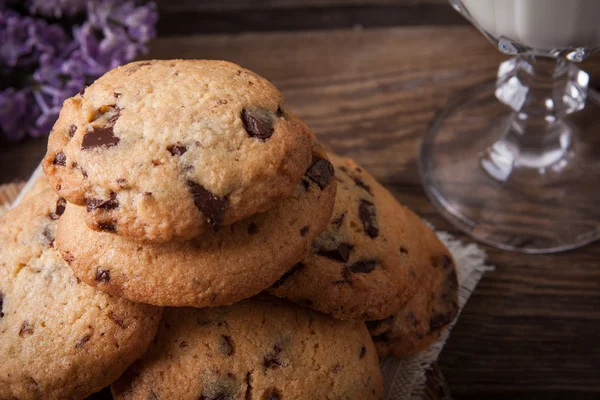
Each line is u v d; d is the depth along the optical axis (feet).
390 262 0.97
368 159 1.26
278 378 0.93
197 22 1.40
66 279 0.93
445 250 1.07
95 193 0.86
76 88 1.28
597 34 1.00
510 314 1.12
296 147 0.89
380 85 1.33
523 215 1.19
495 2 0.99
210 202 0.85
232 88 0.90
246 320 0.94
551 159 1.23
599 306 1.12
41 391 0.90
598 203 1.19
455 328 1.11
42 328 0.91
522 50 1.08
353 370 0.95
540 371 1.08
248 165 0.86
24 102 1.26
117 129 0.88
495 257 1.16
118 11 1.30
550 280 1.14
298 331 0.95
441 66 1.34
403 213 1.03
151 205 0.85
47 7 1.30
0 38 1.27
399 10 1.40
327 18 1.40
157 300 0.88
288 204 0.90
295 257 0.90
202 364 0.92
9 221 0.98
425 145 1.27
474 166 1.24
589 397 1.07
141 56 1.36
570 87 1.17
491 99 1.30
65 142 0.89
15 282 0.94
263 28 1.39
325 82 1.33
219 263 0.88
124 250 0.88
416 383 1.02
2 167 1.27
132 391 0.92
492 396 1.07
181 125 0.87
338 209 0.98
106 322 0.91
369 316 0.95
